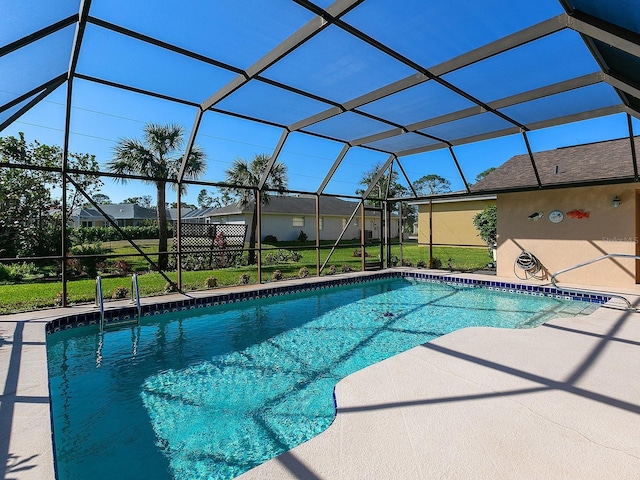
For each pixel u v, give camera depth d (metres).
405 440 2.45
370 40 4.54
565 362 3.84
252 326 6.75
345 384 3.33
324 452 2.32
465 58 4.91
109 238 23.75
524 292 9.28
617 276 8.67
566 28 4.03
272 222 24.52
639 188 8.44
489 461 2.22
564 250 9.46
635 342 4.50
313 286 9.68
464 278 10.60
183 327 6.65
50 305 6.80
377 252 20.70
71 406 3.81
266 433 3.32
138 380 4.45
